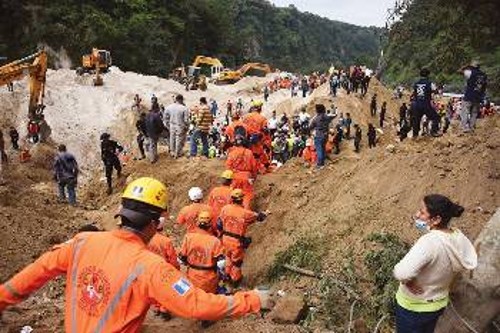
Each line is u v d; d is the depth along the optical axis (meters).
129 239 2.97
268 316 7.72
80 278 2.94
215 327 7.41
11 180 22.41
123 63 65.12
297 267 9.32
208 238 7.64
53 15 61.09
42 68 25.19
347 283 7.70
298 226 10.96
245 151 11.34
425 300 4.64
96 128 31.89
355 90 38.31
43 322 7.30
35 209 15.71
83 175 26.81
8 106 29.59
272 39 185.00
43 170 24.53
